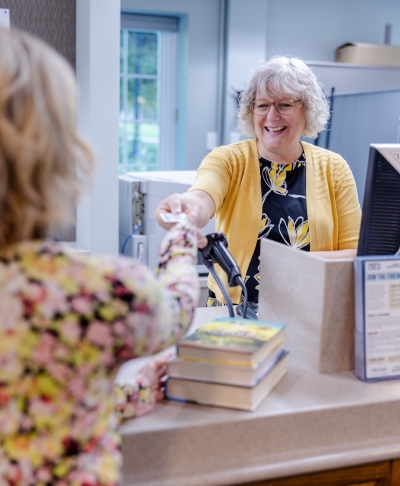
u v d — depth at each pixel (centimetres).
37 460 72
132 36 469
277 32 484
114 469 76
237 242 185
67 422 72
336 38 501
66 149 72
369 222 132
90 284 71
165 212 134
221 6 461
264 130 185
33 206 70
